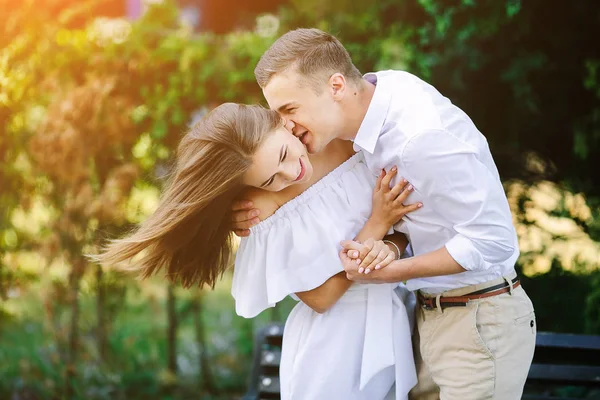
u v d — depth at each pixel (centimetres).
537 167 397
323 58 208
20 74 394
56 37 387
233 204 226
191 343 479
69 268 410
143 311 494
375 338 227
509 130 386
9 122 401
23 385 430
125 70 381
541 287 393
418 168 202
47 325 439
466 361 219
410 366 231
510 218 210
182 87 377
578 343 283
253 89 374
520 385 221
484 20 355
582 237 393
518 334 220
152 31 381
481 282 218
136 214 401
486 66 370
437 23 353
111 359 439
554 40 367
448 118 204
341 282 224
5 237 423
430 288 224
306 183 223
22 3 387
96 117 381
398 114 206
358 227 222
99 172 396
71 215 400
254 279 229
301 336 236
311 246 221
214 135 209
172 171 224
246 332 486
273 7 454
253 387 306
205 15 466
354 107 211
